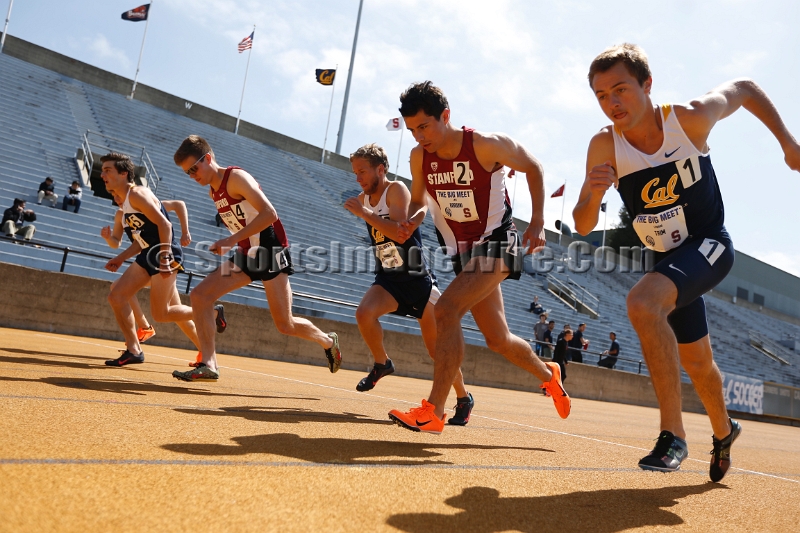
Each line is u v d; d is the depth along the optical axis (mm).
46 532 985
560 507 1636
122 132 19734
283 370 7699
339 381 6758
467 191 2859
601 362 15812
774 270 41906
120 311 4641
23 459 1402
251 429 2291
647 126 2180
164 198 16828
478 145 2764
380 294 3934
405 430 2928
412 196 3162
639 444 3785
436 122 2727
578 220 2346
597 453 2961
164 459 1590
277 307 4039
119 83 23094
